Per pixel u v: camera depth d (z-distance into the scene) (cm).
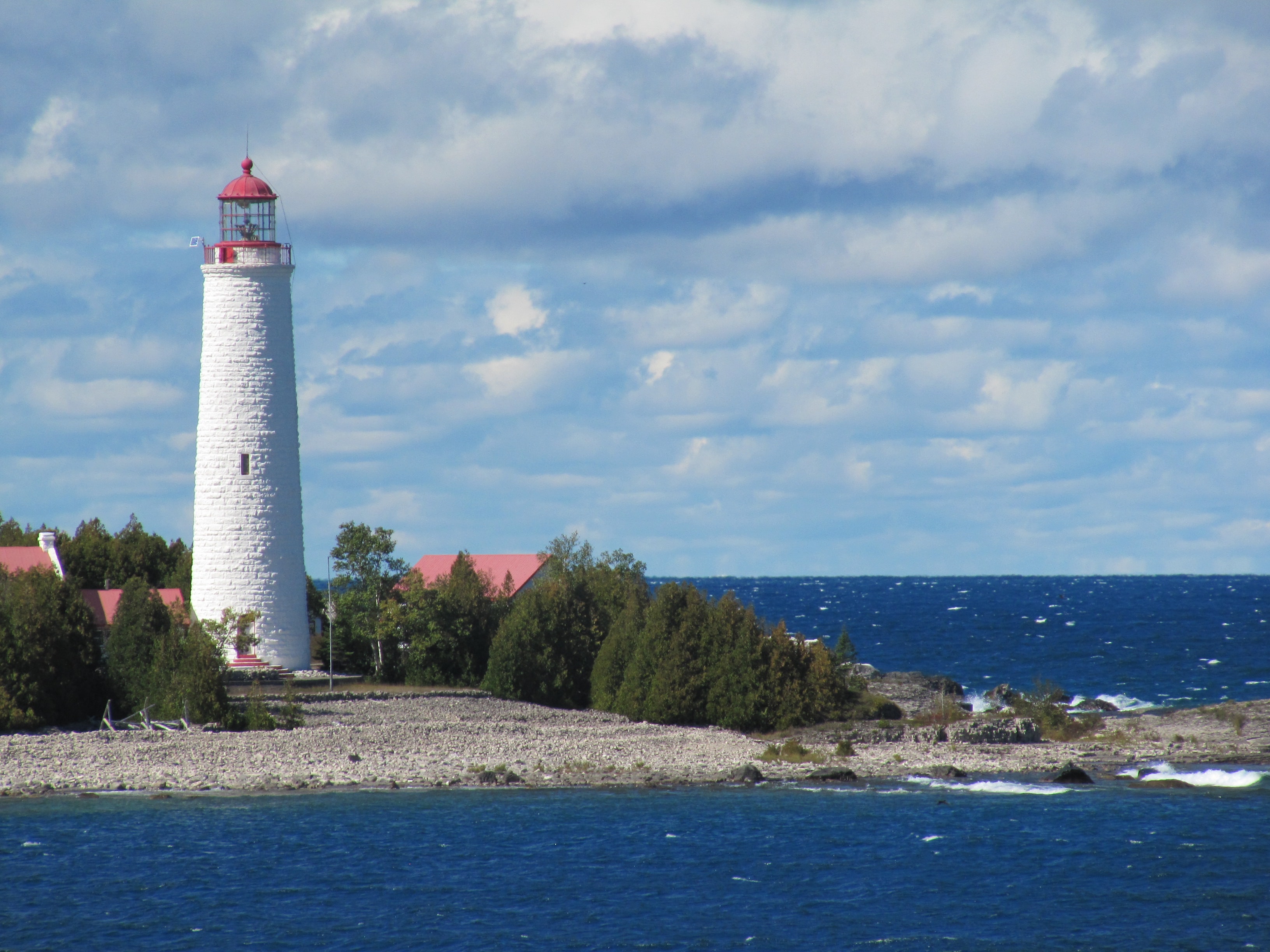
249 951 15850
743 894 18100
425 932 16550
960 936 16600
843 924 17038
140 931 16450
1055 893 18225
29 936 16225
